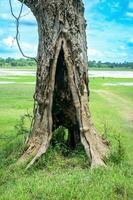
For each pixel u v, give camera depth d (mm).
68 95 11125
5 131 15906
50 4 10609
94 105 27219
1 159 10727
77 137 11320
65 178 9195
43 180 9156
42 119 10727
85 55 10922
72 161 10492
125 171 9703
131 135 15812
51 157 10516
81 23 10875
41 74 10766
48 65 10633
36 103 11258
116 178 9117
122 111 24109
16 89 40688
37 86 10867
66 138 12430
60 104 11234
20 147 11242
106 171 9617
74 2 10703
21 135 13781
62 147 11188
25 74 91375
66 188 8531
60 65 11016
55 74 10883
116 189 8695
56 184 8766
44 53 10719
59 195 8297
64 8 10617
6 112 22469
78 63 10711
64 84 11086
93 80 70125
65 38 10617
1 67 160625
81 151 10992
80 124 10641
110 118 20547
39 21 10891
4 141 13375
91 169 9797
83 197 8258
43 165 10328
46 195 8328
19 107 25016
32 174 9797
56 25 10625
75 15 10719
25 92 37125
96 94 37656
